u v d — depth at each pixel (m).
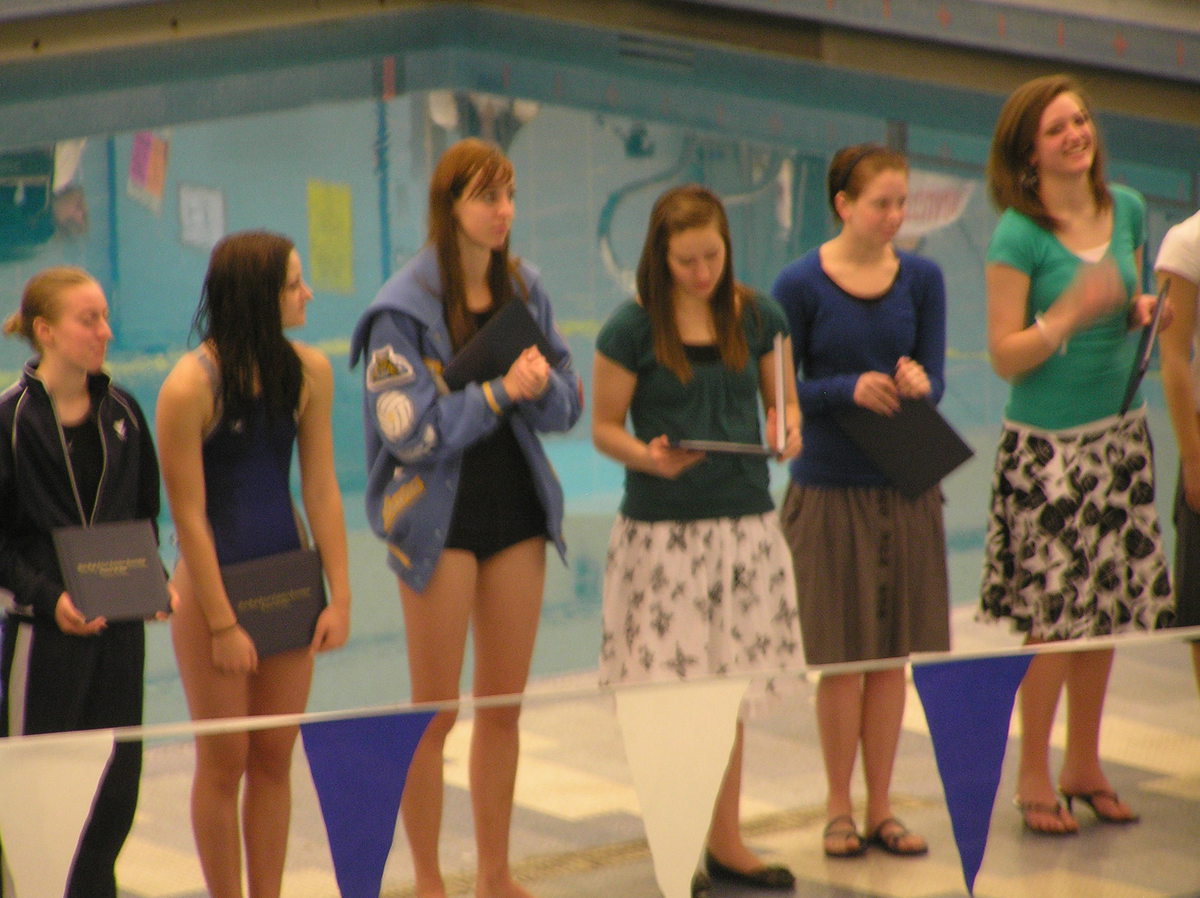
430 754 9.32
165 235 26.80
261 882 9.10
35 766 8.73
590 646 19.97
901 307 13.27
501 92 29.47
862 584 13.00
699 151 30.08
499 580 11.96
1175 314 12.96
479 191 11.66
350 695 18.45
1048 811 10.52
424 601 11.75
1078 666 10.52
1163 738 10.74
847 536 13.03
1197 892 10.95
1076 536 13.03
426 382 11.63
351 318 28.69
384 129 28.53
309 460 11.66
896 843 10.14
